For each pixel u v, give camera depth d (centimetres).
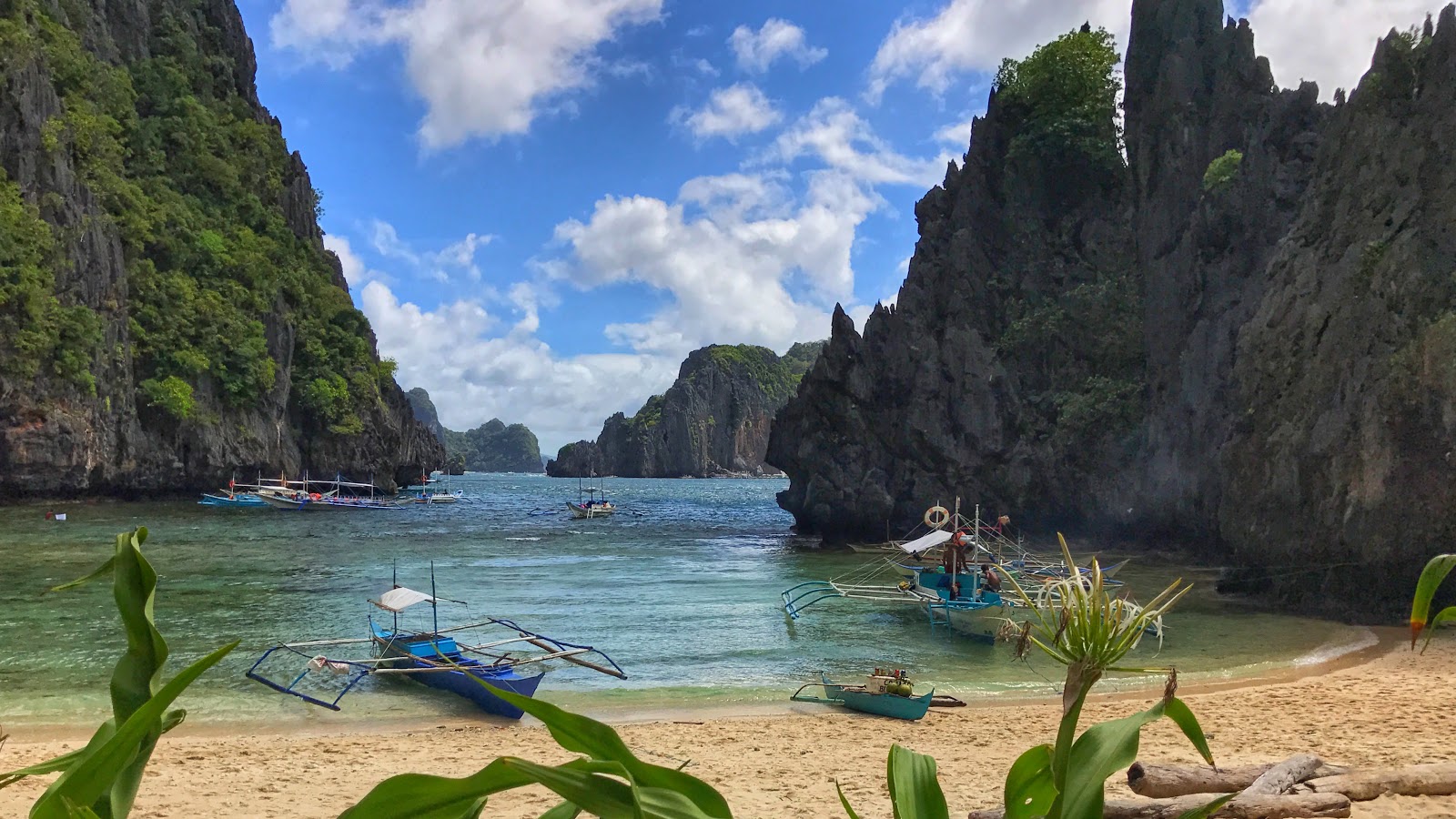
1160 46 5562
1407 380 2781
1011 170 5988
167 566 4078
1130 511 4797
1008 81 6353
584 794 168
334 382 10231
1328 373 3120
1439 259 2897
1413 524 2742
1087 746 200
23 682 1847
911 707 1642
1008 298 5753
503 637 2483
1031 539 5266
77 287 7056
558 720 178
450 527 6812
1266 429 3372
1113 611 198
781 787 1129
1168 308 4859
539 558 4703
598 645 2395
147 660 193
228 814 1025
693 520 8131
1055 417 5312
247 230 9825
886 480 5647
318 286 10812
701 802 175
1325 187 3538
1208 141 5122
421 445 12650
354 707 1703
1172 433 4641
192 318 8362
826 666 2158
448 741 1439
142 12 9725
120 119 8819
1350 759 1157
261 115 11638
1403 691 1712
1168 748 1284
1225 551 4300
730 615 2878
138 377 7950
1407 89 3272
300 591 3328
